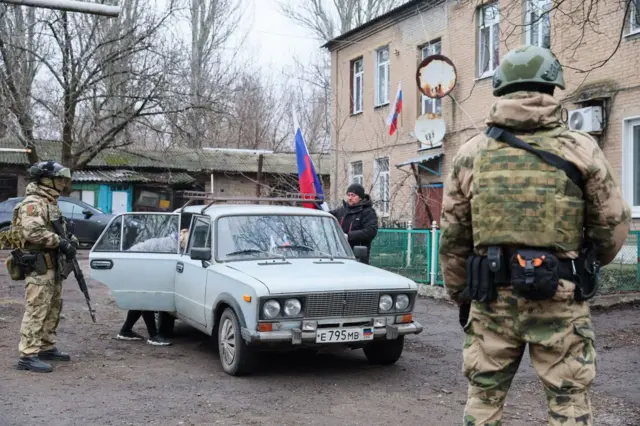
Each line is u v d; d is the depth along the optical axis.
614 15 12.95
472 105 17.36
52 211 6.59
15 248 6.54
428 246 11.32
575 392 3.01
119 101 23.16
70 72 22.61
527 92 3.15
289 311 5.95
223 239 6.98
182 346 7.75
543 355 3.05
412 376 6.39
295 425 4.90
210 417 5.07
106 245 7.57
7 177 28.20
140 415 5.11
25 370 6.46
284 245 7.11
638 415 5.12
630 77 12.78
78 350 7.49
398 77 20.41
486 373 3.19
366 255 7.39
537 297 2.97
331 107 24.12
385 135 21.06
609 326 8.76
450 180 3.34
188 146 24.78
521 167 3.05
